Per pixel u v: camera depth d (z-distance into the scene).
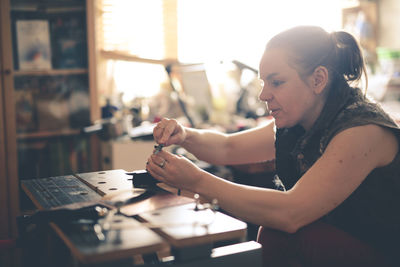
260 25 3.18
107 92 2.92
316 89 1.02
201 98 2.96
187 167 0.94
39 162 2.49
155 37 2.96
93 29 2.51
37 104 2.49
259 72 1.06
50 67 2.48
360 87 1.18
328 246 0.94
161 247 0.71
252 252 0.84
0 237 2.35
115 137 2.50
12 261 1.62
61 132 2.52
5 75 2.33
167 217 0.82
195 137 1.36
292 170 1.17
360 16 3.29
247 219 0.92
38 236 1.11
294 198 0.90
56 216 0.83
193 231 0.76
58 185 1.11
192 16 3.04
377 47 3.36
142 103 2.90
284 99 1.02
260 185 2.16
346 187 0.92
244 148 1.40
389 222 1.01
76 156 2.56
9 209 2.37
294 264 0.97
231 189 0.92
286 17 3.21
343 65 1.05
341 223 1.04
